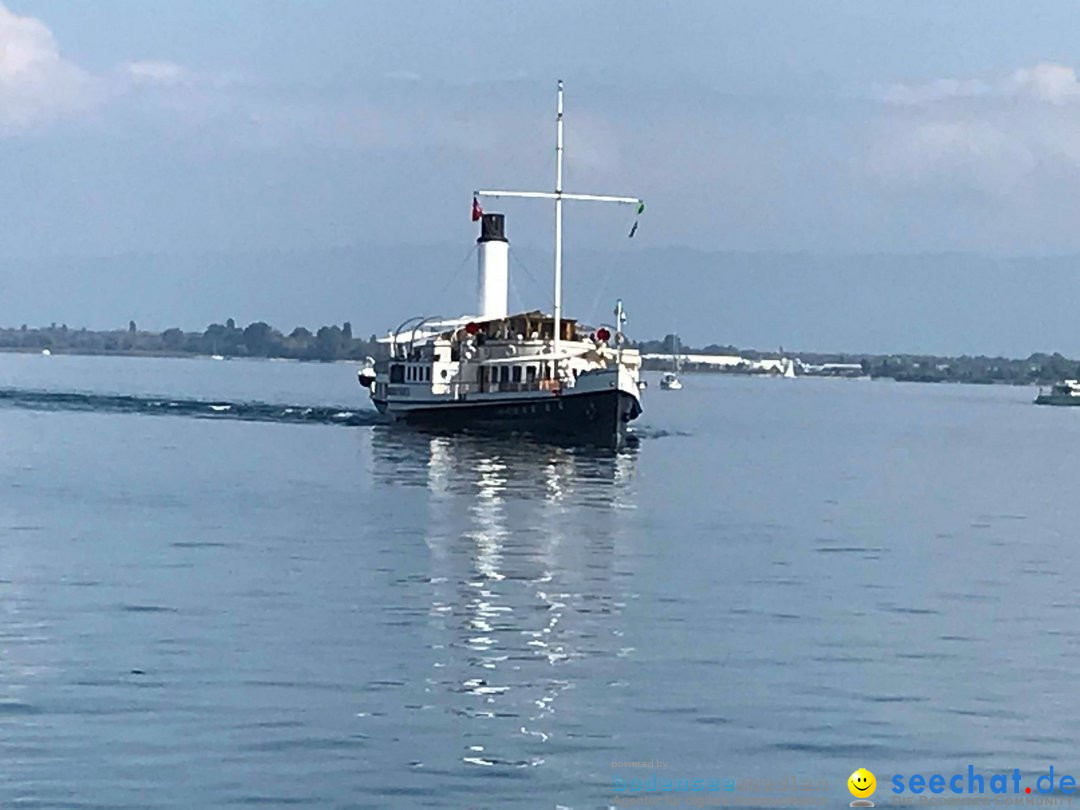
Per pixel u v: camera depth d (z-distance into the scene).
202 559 74.88
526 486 113.75
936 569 78.75
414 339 165.12
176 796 39.22
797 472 143.25
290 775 40.94
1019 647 58.34
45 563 73.00
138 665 51.88
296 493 106.62
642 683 50.94
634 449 157.25
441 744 43.81
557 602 64.75
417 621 59.97
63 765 41.38
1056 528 101.19
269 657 53.38
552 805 39.41
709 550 82.44
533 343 151.25
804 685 51.22
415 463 130.00
